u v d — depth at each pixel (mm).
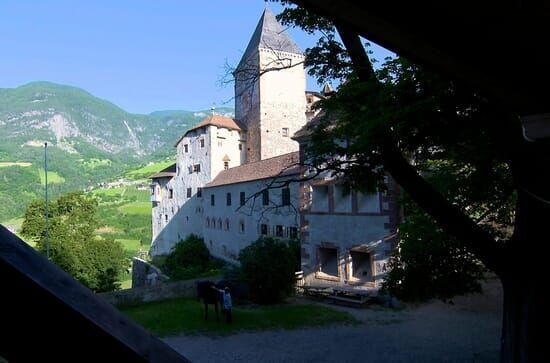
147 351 1166
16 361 1076
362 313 18344
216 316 17188
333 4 2057
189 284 21562
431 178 10531
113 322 1138
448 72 2777
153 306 19312
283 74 48844
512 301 6504
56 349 1081
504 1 1905
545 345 5961
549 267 6004
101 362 1122
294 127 49625
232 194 38250
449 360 12188
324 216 23406
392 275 9836
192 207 50219
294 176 26281
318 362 12375
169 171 57344
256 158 48438
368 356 12844
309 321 17031
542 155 5645
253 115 49188
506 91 2957
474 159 7922
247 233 35031
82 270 41594
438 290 9211
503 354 6711
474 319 16547
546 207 5910
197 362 12430
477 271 9414
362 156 8562
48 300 1056
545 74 2684
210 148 47500
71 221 45125
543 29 2129
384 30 2230
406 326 16109
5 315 1045
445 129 7035
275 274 20688
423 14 2066
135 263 48562
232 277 21781
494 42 2307
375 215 20562
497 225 10695
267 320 17109
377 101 7367
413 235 9820
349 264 21828
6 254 1039
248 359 12688
